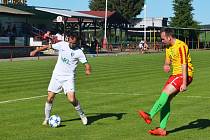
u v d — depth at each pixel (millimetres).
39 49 12523
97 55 60688
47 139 11016
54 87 12484
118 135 11539
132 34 108812
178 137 11406
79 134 11594
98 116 14258
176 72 11203
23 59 49344
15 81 25406
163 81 26000
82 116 12789
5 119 13633
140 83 24828
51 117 12531
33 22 67438
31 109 15539
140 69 35500
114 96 19281
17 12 59875
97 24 85438
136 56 58938
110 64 41531
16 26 60594
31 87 22594
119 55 62062
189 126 12781
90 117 14055
